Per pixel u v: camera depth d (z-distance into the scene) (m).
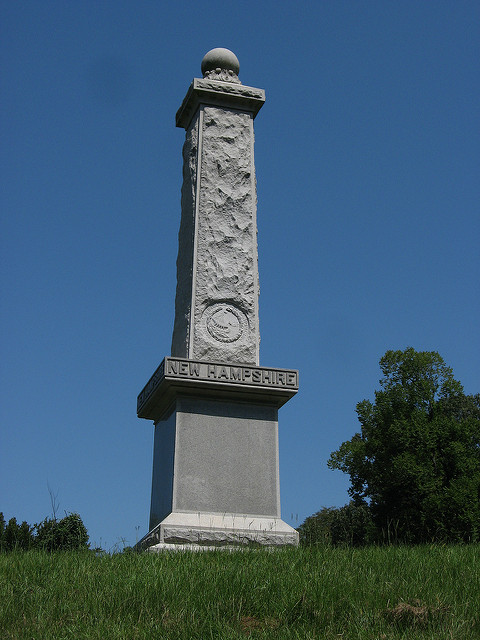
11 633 6.59
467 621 6.82
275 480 12.46
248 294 13.76
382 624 6.84
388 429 31.28
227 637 6.46
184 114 15.43
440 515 29.05
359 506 32.94
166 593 7.48
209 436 12.37
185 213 14.62
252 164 14.73
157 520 12.56
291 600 7.38
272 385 12.65
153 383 12.89
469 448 30.91
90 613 7.12
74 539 11.95
